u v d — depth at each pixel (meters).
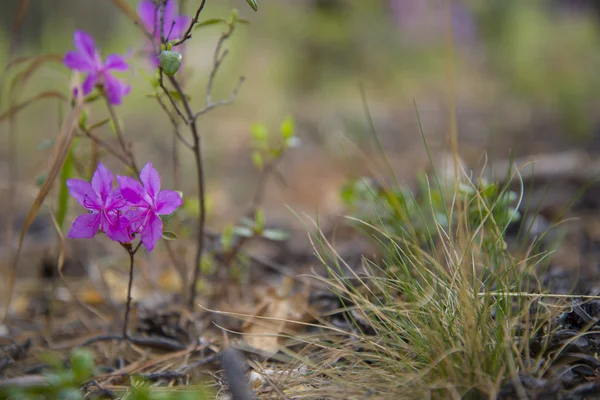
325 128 2.03
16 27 0.93
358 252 1.01
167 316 0.86
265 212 1.38
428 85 2.88
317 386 0.74
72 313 0.93
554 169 1.34
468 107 2.43
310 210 1.40
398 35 3.00
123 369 0.79
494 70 2.96
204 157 1.79
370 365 0.75
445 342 0.72
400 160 1.68
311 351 0.80
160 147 1.82
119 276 1.01
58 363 0.71
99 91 0.82
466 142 1.88
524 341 0.72
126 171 0.88
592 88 2.46
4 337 0.86
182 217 0.95
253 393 0.73
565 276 0.88
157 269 1.03
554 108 2.25
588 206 1.18
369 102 2.54
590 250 1.00
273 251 1.09
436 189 0.95
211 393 0.75
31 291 0.99
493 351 0.71
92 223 0.73
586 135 1.85
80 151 0.91
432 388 0.69
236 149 1.90
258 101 2.42
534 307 0.78
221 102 0.83
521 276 0.76
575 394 0.69
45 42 2.85
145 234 0.73
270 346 0.82
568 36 2.99
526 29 3.10
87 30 3.16
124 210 0.73
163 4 0.79
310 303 0.86
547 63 2.80
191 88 2.47
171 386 0.76
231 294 0.94
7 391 0.69
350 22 2.78
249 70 2.72
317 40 2.74
